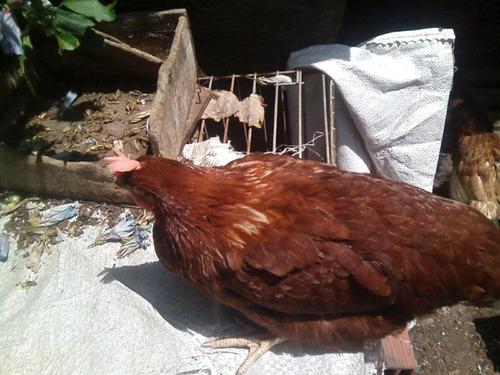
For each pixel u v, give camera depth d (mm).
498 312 698
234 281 421
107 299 503
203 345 471
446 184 844
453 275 437
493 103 913
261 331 481
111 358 463
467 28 1035
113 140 628
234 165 483
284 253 410
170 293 510
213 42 802
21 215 589
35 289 527
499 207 745
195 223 427
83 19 558
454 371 648
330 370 456
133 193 446
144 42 693
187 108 675
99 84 721
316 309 428
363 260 414
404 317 452
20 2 557
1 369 466
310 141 703
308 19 781
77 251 549
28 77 675
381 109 692
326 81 713
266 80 714
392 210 437
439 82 687
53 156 602
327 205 438
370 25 1038
